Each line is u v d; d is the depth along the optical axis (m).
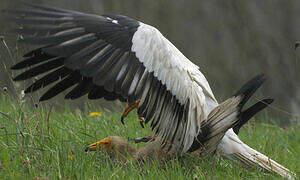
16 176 9.53
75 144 11.50
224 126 10.25
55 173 9.79
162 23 26.69
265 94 25.94
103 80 9.30
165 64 9.80
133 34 9.64
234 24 27.16
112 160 10.95
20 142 10.95
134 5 26.19
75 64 9.21
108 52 9.43
